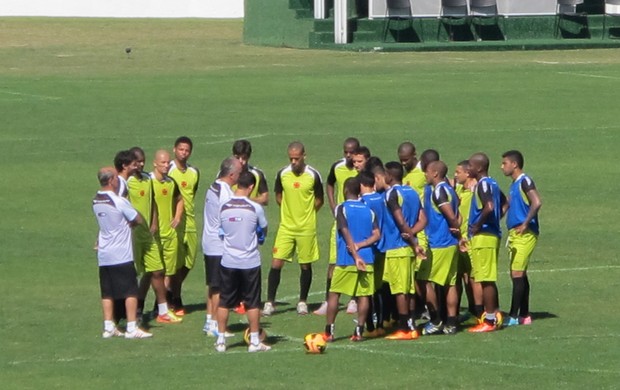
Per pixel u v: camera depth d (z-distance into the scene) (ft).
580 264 146.41
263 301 131.23
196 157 221.25
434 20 446.19
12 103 290.76
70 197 188.03
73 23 547.90
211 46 458.50
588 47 436.35
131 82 334.03
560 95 305.73
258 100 297.94
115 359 106.63
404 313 112.37
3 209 179.01
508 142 237.25
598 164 214.48
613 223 169.27
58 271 144.97
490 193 112.57
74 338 114.42
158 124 260.42
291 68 373.20
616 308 125.08
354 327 118.42
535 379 99.25
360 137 243.40
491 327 115.65
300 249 125.08
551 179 201.05
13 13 589.32
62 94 307.58
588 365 103.30
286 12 456.45
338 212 109.81
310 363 104.53
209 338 114.42
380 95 306.76
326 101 296.10
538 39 449.48
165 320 121.39
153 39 487.20
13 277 141.79
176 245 122.52
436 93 310.24
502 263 147.54
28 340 113.80
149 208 119.85
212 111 279.49
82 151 228.43
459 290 117.08
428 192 113.50
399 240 110.83
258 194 123.54
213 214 114.21
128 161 118.11
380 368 102.68
